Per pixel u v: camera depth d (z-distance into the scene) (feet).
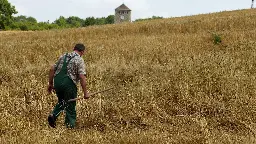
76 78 28.81
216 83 39.24
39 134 24.63
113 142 24.04
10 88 39.60
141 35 115.85
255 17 132.16
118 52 69.15
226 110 33.06
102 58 61.87
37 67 53.21
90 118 31.76
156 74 46.14
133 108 33.22
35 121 30.25
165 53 67.05
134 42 85.05
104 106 33.73
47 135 24.26
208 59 52.24
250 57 54.29
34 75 46.03
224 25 122.52
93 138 24.11
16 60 63.46
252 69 47.19
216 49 72.08
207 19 133.69
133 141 23.99
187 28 124.67
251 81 39.65
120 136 24.95
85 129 29.07
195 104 34.81
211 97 35.58
